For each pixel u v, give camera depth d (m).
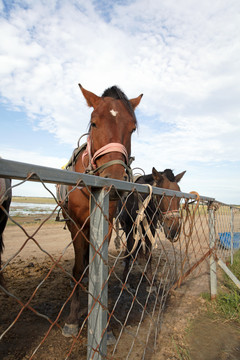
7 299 3.17
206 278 4.45
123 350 2.24
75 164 3.00
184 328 2.67
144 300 3.43
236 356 2.21
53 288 3.62
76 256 2.58
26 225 9.95
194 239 8.12
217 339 2.47
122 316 2.93
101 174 2.16
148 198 1.65
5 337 2.37
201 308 3.19
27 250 6.11
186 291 3.79
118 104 2.54
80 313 2.90
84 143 2.88
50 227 9.94
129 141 2.54
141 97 3.13
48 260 5.24
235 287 3.89
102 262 1.22
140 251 3.64
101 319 1.22
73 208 2.55
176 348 2.25
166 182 3.79
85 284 3.80
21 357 2.11
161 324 2.69
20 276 4.09
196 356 2.18
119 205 3.95
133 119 2.59
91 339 1.24
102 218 1.23
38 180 0.91
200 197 2.76
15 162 0.84
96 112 2.48
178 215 3.26
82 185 1.10
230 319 2.89
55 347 2.27
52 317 2.83
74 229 2.60
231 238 5.16
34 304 3.08
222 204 3.92
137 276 4.48
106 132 2.33
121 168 2.11
